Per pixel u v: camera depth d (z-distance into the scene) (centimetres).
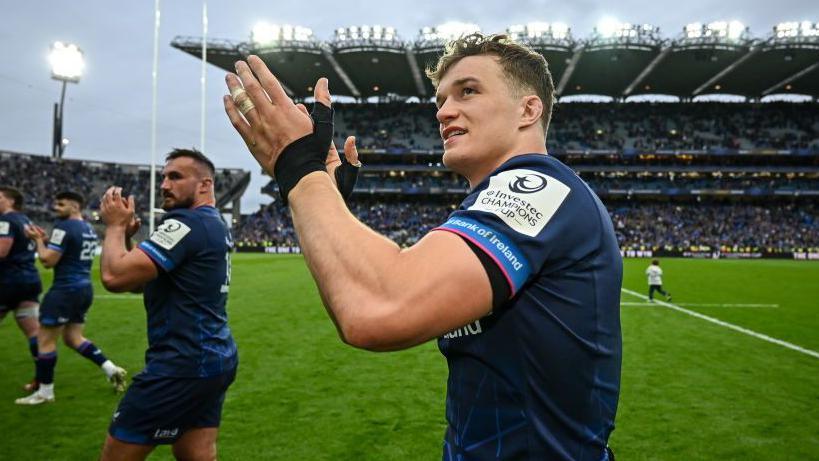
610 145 5544
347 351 812
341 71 4944
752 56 4359
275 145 109
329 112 115
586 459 108
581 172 5622
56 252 547
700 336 973
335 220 102
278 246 4834
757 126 5600
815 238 4791
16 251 625
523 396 106
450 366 122
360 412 537
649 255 4712
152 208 1939
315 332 963
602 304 110
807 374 697
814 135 5469
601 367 110
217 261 312
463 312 94
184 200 326
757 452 445
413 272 94
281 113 109
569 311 105
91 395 579
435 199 5769
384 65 4800
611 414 115
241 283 1869
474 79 126
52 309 553
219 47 4484
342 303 96
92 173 5094
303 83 5334
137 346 825
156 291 303
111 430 288
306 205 105
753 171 5328
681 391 619
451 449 119
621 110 5847
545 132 133
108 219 296
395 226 5338
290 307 1278
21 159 4750
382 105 5994
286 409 545
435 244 99
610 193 5378
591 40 4162
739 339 945
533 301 105
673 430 493
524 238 101
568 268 106
